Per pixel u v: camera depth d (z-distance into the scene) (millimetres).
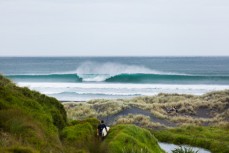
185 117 43062
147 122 39531
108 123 40062
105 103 47344
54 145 16125
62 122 21344
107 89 77875
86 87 80875
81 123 23422
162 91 75000
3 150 12070
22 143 13953
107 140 20672
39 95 21844
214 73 132500
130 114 42562
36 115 18516
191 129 36250
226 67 175250
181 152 23375
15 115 16734
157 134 34438
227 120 41188
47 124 18656
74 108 46625
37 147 14578
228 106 46375
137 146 19906
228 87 80000
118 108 44688
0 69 167875
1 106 17562
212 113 44938
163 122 41094
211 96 54031
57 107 22266
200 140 31516
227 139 31875
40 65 192750
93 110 45219
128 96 68250
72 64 197125
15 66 187250
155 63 199000
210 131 35344
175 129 36250
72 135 19859
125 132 21375
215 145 29938
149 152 19938
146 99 54500
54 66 182875
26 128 15875
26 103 19266
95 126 22938
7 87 20219
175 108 47219
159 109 45969
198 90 76062
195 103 48312
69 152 16562
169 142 32719
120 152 19047
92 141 19578
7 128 15609
